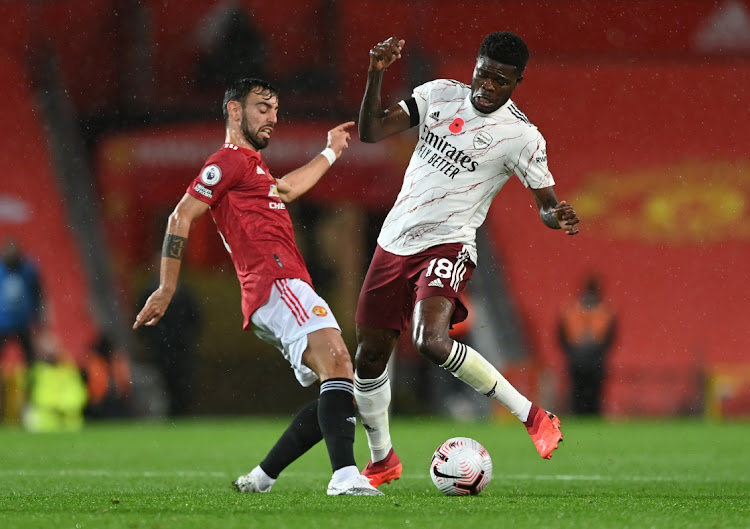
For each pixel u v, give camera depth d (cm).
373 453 2236
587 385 5728
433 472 2025
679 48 7488
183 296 5875
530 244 6956
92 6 7294
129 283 6844
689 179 7175
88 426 5538
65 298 6806
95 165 7200
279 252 2070
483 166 2169
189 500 1900
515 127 2177
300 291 2050
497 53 2122
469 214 2175
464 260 2158
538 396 6266
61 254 6912
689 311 6888
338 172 6631
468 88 2225
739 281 6950
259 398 6688
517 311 6794
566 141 7269
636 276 6956
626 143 7281
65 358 5644
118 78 7294
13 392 5581
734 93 7369
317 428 2088
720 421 5994
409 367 6109
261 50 7244
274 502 1842
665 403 6575
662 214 7112
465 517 1611
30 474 2777
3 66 7288
